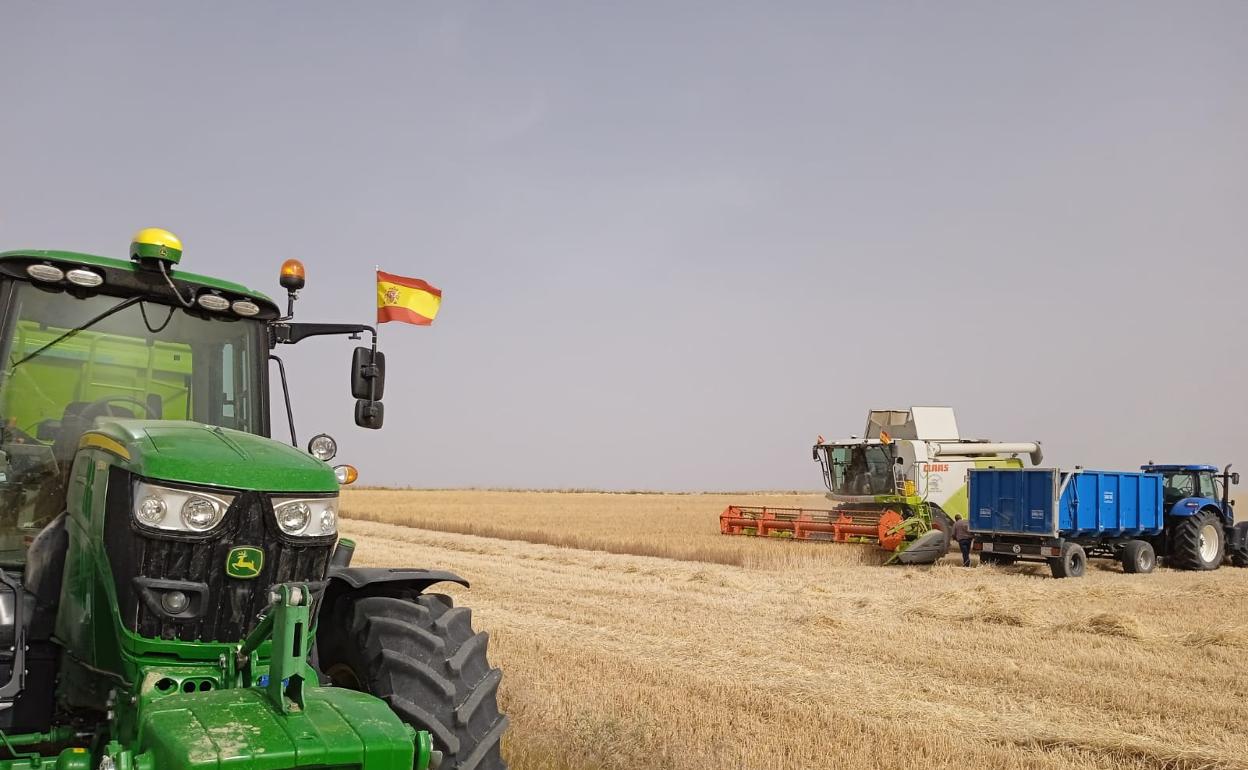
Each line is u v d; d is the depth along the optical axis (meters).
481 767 4.23
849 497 24.33
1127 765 6.50
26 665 4.37
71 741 4.25
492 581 16.08
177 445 4.00
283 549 4.01
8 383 4.71
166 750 3.23
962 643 10.69
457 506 51.91
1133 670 9.38
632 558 21.08
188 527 3.82
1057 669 9.31
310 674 3.93
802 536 23.91
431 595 4.90
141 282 4.97
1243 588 16.05
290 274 5.43
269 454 4.18
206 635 3.87
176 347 5.12
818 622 11.83
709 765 6.19
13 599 4.12
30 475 4.67
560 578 16.70
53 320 4.83
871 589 15.74
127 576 3.84
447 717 4.23
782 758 6.41
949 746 6.76
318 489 4.13
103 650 3.97
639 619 12.19
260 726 3.37
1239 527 21.88
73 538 4.25
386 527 32.50
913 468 22.67
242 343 5.31
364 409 5.59
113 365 4.95
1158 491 20.69
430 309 9.75
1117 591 15.44
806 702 8.02
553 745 6.37
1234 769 6.28
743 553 20.72
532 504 57.38
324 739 3.38
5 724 4.18
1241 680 8.89
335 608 4.73
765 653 10.03
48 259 4.71
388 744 3.46
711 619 12.23
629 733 6.72
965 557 20.41
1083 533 19.45
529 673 8.70
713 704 7.80
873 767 6.31
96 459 4.18
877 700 8.12
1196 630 11.56
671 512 44.97
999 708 7.90
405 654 4.38
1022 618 12.08
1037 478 18.92
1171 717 7.63
